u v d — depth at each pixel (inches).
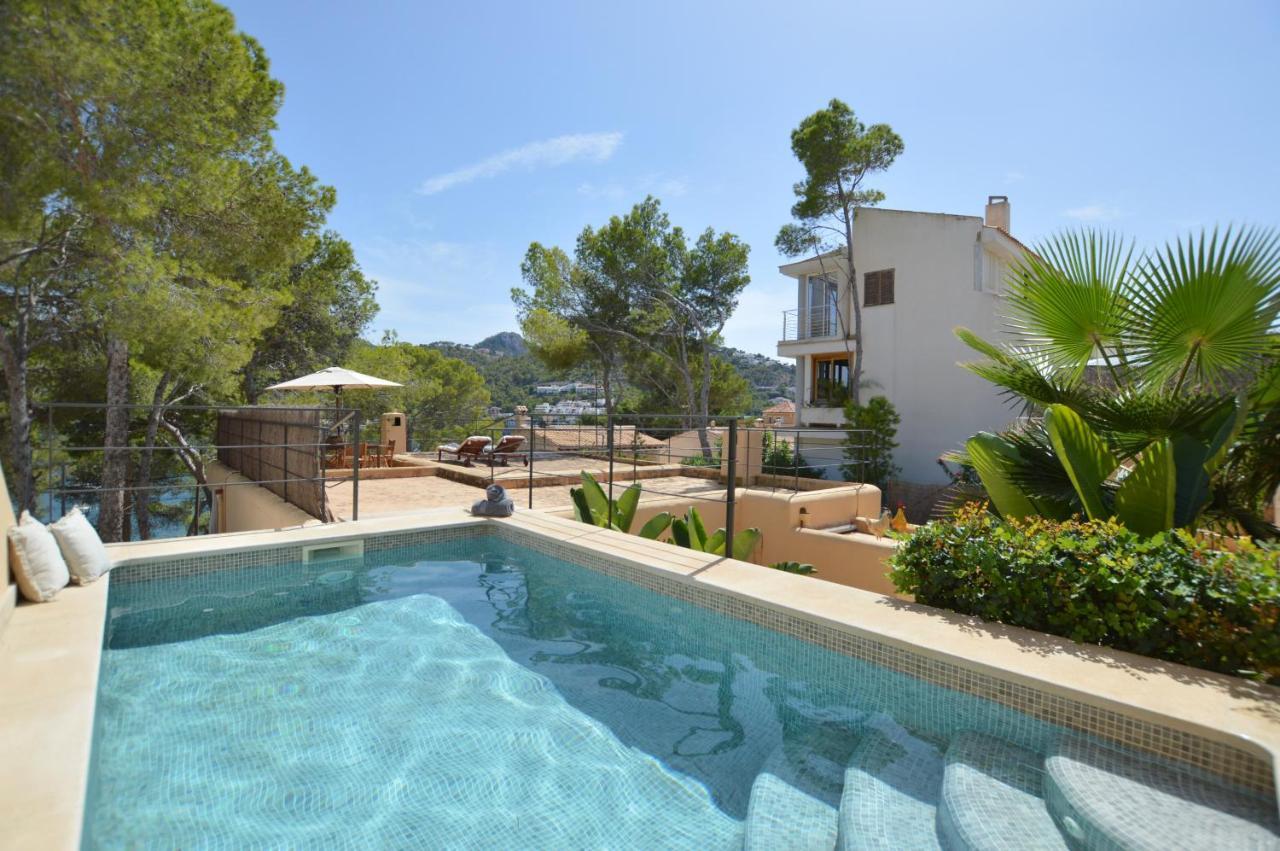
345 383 453.4
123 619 195.2
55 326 434.6
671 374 983.0
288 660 170.1
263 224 422.9
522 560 258.7
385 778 119.6
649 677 161.5
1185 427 177.2
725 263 898.7
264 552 228.4
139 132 331.3
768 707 145.9
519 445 556.1
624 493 290.0
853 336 744.3
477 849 100.3
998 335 683.4
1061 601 138.6
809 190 729.0
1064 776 98.1
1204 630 123.8
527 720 140.8
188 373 457.4
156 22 327.6
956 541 158.4
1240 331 167.0
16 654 130.1
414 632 189.3
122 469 448.8
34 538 161.8
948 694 129.1
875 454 641.6
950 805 96.9
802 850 96.2
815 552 306.0
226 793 114.3
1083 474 171.3
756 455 462.0
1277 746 93.1
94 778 107.1
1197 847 79.9
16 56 278.1
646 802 112.4
